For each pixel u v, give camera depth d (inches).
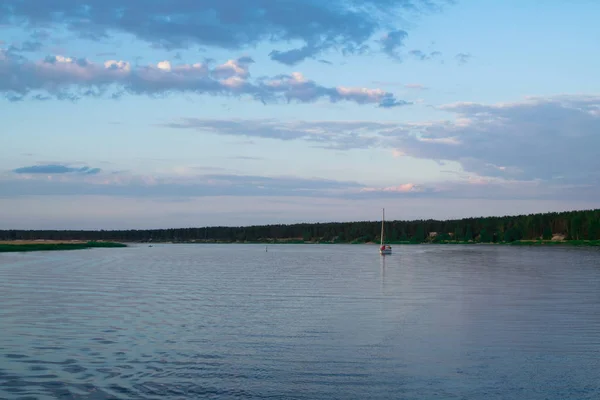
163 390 720.3
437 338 1027.9
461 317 1259.8
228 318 1248.2
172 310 1371.8
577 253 5251.0
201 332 1083.9
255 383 751.7
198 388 730.8
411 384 749.9
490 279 2313.0
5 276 2428.6
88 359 867.4
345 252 6446.9
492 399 692.7
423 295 1701.5
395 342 994.7
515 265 3348.9
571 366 831.7
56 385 737.0
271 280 2278.5
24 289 1863.9
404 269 3046.3
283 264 3629.4
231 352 917.8
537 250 6245.1
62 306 1438.2
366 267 3250.5
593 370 810.2
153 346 959.0
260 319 1234.0
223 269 3046.3
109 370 807.7
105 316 1270.9
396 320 1220.5
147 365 835.4
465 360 868.6
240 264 3612.2
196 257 4808.1
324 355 901.2
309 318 1250.0
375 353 913.5
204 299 1600.6
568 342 989.8
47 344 969.5
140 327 1132.5
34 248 5743.1
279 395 705.6
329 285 2050.9
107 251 6186.0
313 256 5162.4
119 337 1031.6
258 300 1573.6
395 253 5856.3
